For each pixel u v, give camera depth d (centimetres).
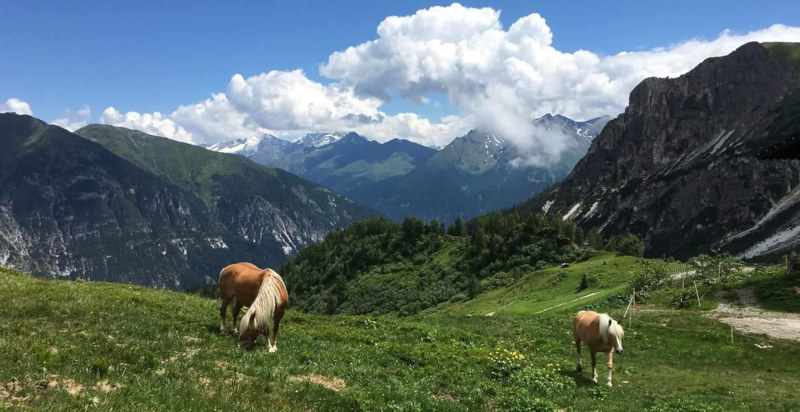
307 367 1609
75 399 1036
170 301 2575
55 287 2364
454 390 1664
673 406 1809
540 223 18288
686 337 3550
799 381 2517
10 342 1338
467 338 2745
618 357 3030
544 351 2912
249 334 1708
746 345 3288
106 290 2558
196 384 1281
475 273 18012
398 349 2092
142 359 1398
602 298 6812
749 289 5006
